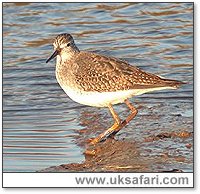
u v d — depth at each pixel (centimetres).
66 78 1585
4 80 1977
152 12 2481
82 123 1656
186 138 1514
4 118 1700
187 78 1933
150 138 1521
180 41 2238
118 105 1756
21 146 1523
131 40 2267
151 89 1545
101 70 1552
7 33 2338
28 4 2525
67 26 2388
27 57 2142
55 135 1584
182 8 2486
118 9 2522
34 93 1883
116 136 1548
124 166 1402
